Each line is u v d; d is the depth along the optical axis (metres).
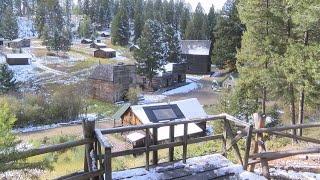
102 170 6.15
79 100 41.69
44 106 38.97
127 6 130.25
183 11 119.69
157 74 58.25
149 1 129.88
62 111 39.72
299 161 10.62
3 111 6.41
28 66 63.53
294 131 17.11
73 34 116.88
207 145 15.91
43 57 74.12
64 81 55.00
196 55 73.56
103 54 81.19
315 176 8.65
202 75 71.69
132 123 32.25
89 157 6.22
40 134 34.06
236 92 23.16
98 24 134.62
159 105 27.22
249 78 21.41
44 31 93.50
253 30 20.94
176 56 70.56
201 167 7.79
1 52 75.94
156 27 60.22
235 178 7.51
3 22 102.12
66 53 82.06
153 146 7.33
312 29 17.30
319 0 14.72
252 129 7.72
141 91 54.53
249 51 21.33
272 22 20.00
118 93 50.44
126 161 15.70
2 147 5.87
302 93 17.98
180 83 62.88
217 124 21.66
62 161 16.53
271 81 19.62
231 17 61.38
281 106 28.94
